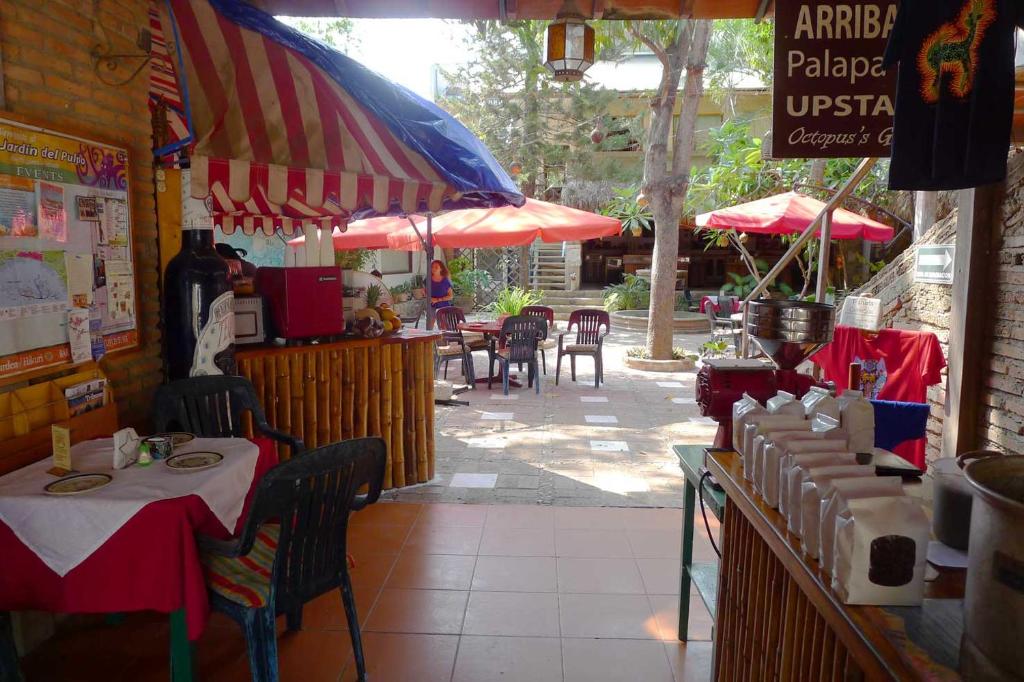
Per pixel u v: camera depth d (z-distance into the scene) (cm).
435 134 495
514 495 500
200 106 400
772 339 262
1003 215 360
